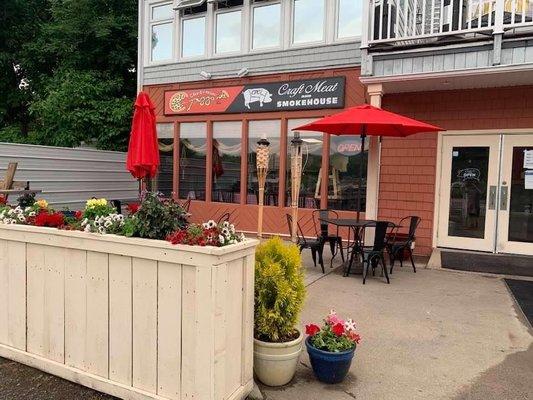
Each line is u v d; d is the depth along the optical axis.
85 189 10.39
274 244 3.12
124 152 11.61
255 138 8.92
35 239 3.08
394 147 7.43
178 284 2.52
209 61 9.38
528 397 2.84
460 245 7.12
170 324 2.56
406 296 5.01
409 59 6.35
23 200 6.23
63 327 3.01
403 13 7.34
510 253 6.84
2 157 8.79
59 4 13.75
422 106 7.23
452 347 3.61
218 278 2.41
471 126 6.95
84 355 2.93
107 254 2.77
